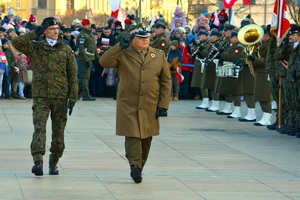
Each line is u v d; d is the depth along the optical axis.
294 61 27.91
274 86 29.89
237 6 111.50
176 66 42.44
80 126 30.00
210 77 36.81
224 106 37.19
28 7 145.75
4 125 29.89
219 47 36.28
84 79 41.91
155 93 19.06
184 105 40.41
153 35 40.78
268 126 30.50
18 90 41.91
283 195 17.73
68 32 42.97
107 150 23.92
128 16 46.41
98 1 146.62
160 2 133.75
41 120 19.30
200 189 18.23
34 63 19.41
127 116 18.88
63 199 16.86
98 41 43.84
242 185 18.80
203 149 24.64
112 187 18.25
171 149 24.48
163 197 17.27
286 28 28.69
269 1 116.62
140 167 18.83
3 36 40.72
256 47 31.52
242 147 25.28
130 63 19.05
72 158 22.31
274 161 22.55
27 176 19.39
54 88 19.34
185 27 49.25
